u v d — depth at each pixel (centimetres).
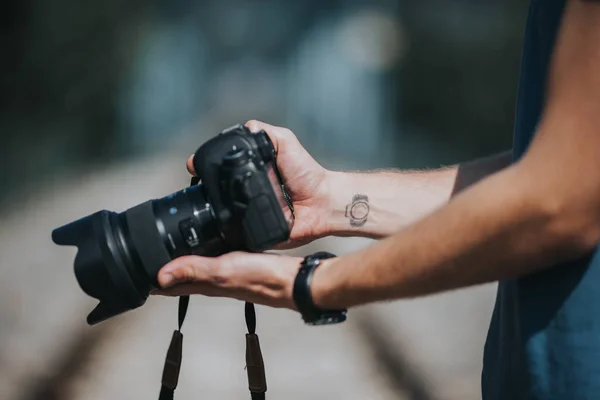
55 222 1379
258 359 200
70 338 686
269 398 579
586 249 149
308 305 175
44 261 989
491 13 3778
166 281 187
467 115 3500
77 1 3441
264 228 188
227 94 4631
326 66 4422
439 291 159
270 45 5181
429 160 3170
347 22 4584
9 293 844
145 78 3950
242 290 183
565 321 158
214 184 192
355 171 240
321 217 235
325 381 616
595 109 142
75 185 1861
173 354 199
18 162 2275
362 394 584
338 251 1104
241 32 5238
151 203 199
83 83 3375
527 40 170
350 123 3953
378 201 233
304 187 235
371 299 167
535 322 161
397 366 634
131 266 193
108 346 673
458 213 152
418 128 3669
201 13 5225
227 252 197
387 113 3838
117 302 196
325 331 734
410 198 230
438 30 3903
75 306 786
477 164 228
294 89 4488
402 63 3969
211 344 715
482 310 814
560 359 159
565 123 144
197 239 193
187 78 4578
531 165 147
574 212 145
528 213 146
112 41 3656
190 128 3772
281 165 233
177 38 4659
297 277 175
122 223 197
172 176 1881
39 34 3225
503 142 3297
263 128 236
